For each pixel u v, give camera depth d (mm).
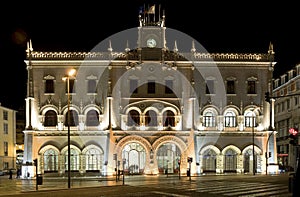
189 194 36656
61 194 39344
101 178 68062
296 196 18359
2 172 88125
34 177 73750
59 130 75875
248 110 78312
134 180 62219
